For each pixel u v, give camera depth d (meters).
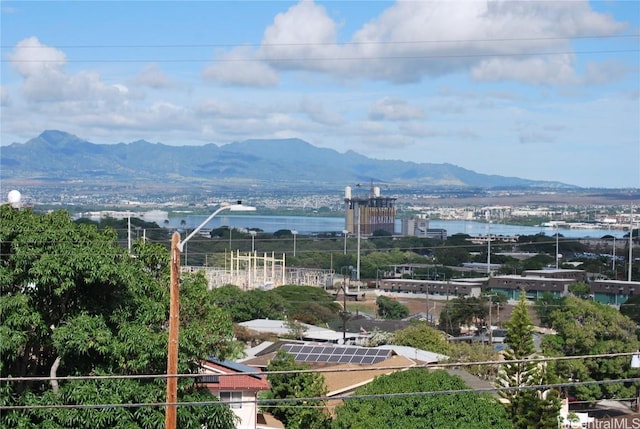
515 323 52.06
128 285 31.41
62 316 30.95
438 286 146.00
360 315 118.00
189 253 172.88
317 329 93.88
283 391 52.19
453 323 107.00
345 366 61.56
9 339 28.47
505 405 49.16
